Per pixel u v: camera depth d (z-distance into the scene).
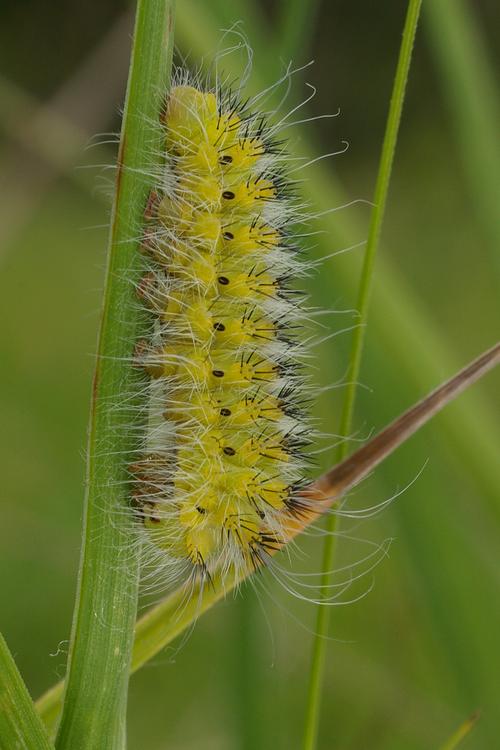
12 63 0.96
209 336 0.24
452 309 0.75
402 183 0.93
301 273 0.26
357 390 0.28
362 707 0.35
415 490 0.28
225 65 0.28
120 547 0.24
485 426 0.29
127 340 0.24
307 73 0.94
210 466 0.24
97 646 0.24
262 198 0.24
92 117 0.50
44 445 0.56
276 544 0.25
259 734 0.28
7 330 0.70
